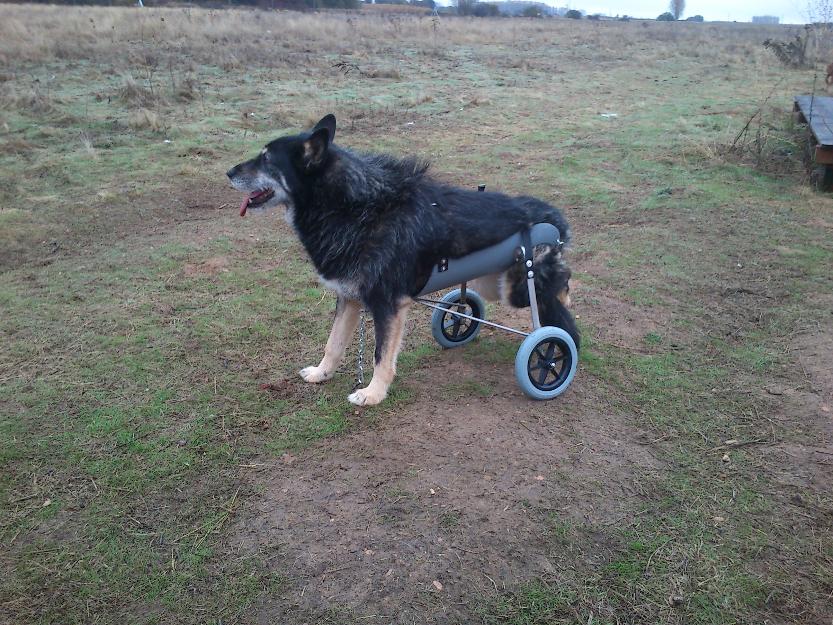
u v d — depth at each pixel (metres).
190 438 3.77
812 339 4.88
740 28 40.34
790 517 3.18
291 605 2.70
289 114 12.63
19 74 15.00
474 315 4.84
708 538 3.04
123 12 27.08
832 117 9.82
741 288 5.83
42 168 9.32
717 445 3.73
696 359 4.67
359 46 22.41
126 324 5.16
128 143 10.70
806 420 3.94
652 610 2.68
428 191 3.96
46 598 2.74
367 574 2.85
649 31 34.47
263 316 5.34
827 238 6.96
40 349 4.76
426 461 3.58
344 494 3.33
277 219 7.85
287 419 3.97
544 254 4.10
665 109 14.02
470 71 18.91
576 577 2.83
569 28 34.44
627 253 6.71
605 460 3.60
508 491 3.35
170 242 7.04
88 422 3.90
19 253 6.68
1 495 3.31
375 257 3.80
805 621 2.63
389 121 12.67
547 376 4.32
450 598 2.73
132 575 2.85
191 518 3.18
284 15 31.45
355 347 4.91
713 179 9.16
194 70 16.42
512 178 9.32
